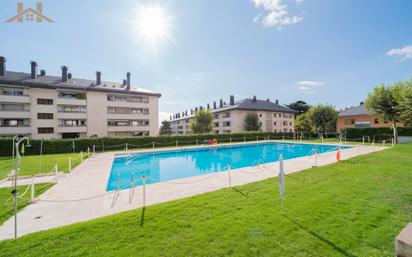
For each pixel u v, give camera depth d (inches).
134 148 954.1
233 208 195.5
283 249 128.3
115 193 271.4
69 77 1363.2
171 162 686.5
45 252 130.9
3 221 188.9
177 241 140.1
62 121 1223.5
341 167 395.5
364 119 1496.1
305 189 254.1
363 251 124.3
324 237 140.4
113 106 1360.7
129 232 153.5
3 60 1112.8
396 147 734.5
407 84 795.4
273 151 917.8
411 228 103.1
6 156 721.6
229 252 126.9
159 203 219.9
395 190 241.4
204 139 1170.6
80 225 165.6
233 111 1830.7
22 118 1115.9
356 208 188.2
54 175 385.4
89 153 748.0
